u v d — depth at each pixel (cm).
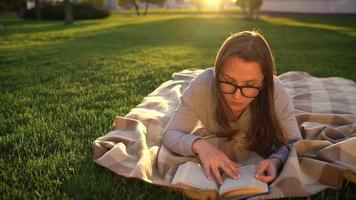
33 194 231
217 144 281
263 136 267
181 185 231
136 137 296
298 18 2644
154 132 314
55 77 598
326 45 1152
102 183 240
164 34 1490
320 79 494
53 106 422
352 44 1176
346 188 240
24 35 1417
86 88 518
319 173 239
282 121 268
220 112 262
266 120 257
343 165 247
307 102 404
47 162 272
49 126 353
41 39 1288
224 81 232
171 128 277
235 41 229
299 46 1126
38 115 390
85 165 267
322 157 259
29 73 633
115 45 1100
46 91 501
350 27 1862
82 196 228
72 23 2309
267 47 235
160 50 980
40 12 2911
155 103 388
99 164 262
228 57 224
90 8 2969
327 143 270
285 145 268
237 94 230
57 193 230
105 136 301
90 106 426
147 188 238
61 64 732
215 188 229
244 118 270
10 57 832
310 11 2998
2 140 316
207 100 269
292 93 436
